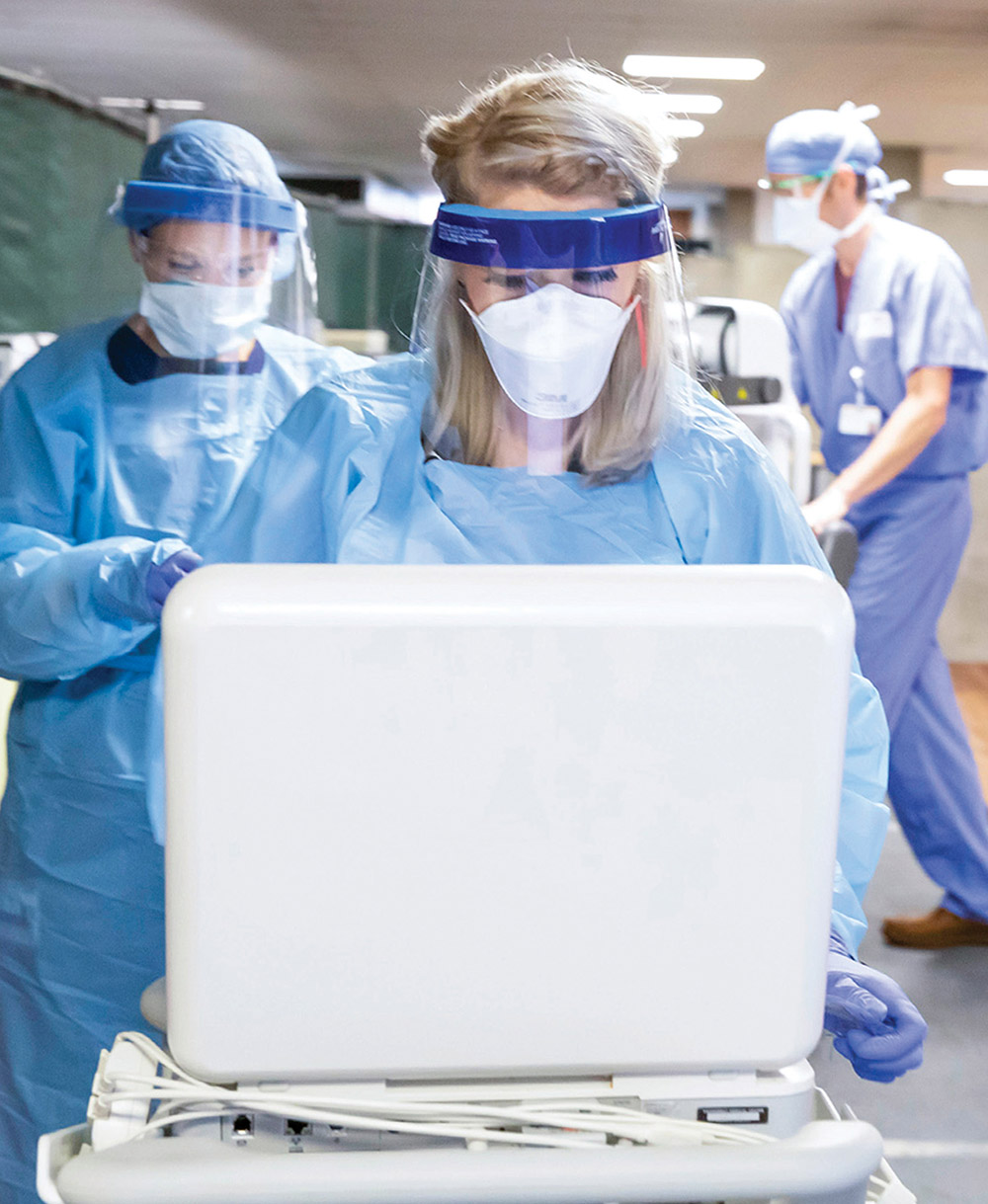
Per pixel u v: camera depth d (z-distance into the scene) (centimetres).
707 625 51
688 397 93
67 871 121
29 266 224
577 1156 53
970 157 585
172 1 362
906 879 283
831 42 389
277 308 140
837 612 52
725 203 678
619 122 80
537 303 80
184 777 51
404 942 53
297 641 50
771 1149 54
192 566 105
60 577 111
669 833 53
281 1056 54
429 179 87
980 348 238
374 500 89
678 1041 55
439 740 51
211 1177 52
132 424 127
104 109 205
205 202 122
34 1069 123
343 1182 52
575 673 51
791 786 53
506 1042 55
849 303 250
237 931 53
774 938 54
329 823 52
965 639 498
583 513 89
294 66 442
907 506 244
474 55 416
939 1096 192
